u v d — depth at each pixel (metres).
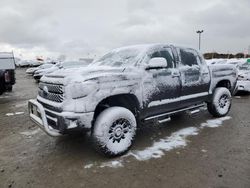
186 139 4.61
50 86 3.79
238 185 2.94
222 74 5.96
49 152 4.16
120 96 4.00
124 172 3.35
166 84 4.48
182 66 4.89
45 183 3.14
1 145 4.57
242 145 4.24
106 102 3.99
